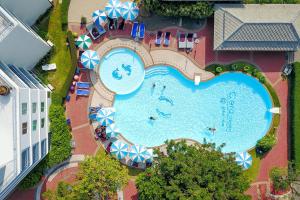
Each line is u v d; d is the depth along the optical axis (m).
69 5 52.84
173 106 53.66
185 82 53.50
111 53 53.41
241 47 50.50
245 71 53.06
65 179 53.31
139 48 53.41
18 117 37.19
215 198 43.72
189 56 53.38
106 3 53.16
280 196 53.59
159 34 53.12
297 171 51.38
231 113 53.69
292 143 52.81
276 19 48.84
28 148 40.53
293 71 52.53
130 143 53.38
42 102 47.25
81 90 53.00
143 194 47.38
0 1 42.34
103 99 53.38
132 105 53.56
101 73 53.41
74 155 53.34
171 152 47.03
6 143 37.25
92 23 53.06
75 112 53.31
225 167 45.00
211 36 53.19
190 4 49.94
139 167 53.25
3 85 36.94
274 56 53.34
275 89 53.56
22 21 48.66
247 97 53.62
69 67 52.78
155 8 50.09
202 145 47.50
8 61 43.59
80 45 51.34
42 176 53.12
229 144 53.69
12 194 53.22
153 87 53.50
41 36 52.12
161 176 46.12
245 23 48.69
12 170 37.22
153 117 53.56
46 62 52.69
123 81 53.44
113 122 51.66
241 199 44.91
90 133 53.41
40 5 50.25
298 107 52.44
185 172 43.94
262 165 53.72
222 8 49.97
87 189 47.38
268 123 53.62
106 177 47.69
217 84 53.53
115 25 53.22
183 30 53.31
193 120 53.72
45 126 48.38
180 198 42.75
